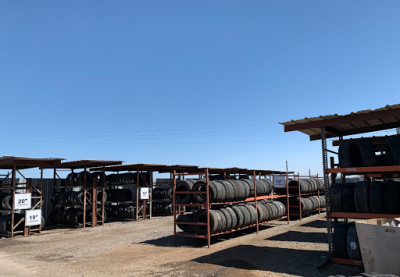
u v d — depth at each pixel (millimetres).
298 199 18562
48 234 15688
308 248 10094
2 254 11039
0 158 14469
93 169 22406
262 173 24156
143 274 7863
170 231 15266
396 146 7773
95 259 9805
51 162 16562
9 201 15508
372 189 7738
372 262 6582
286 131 9102
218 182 12281
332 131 9664
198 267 8328
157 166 21250
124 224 18828
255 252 9859
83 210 17812
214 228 11234
